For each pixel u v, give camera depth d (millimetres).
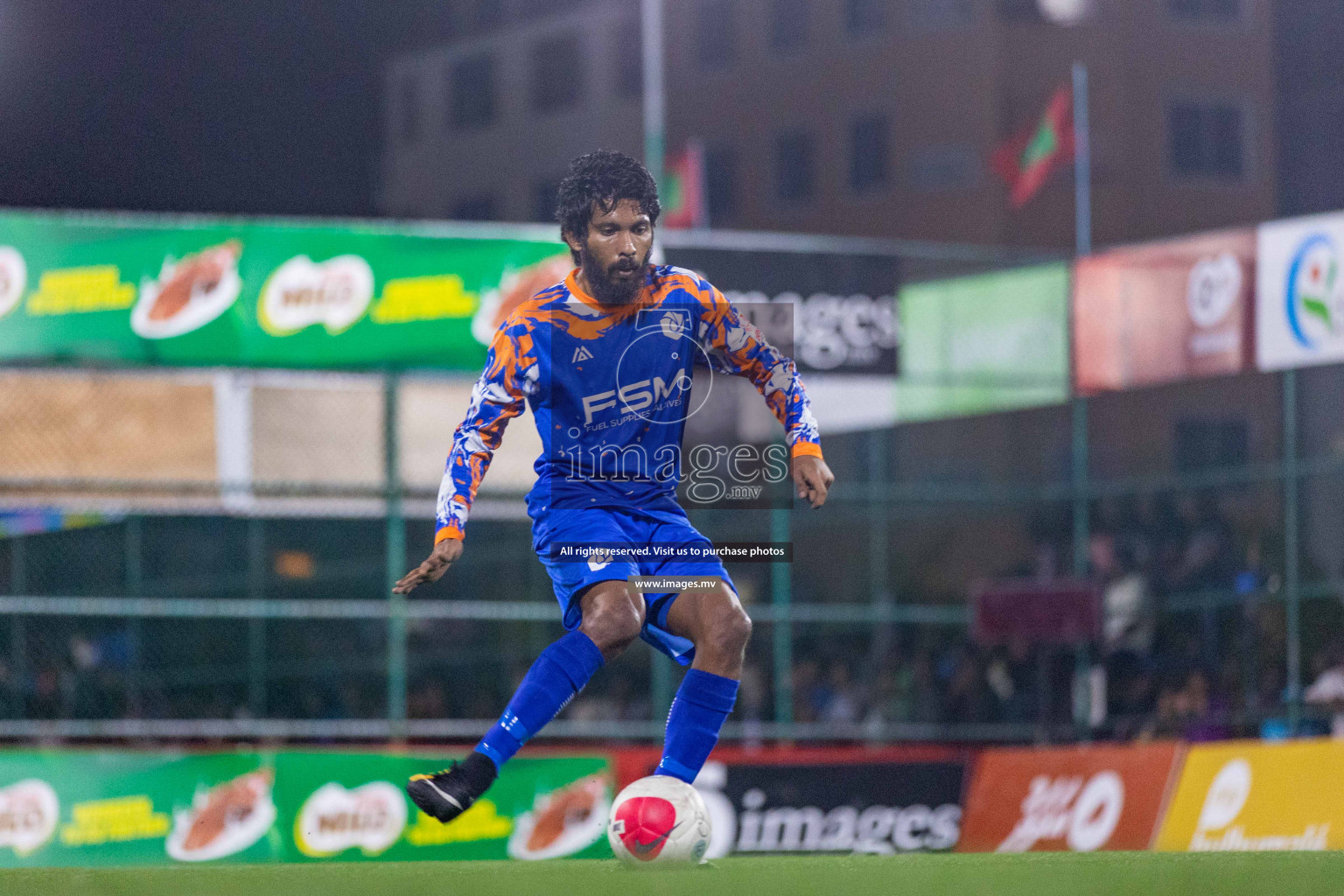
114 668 36719
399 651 28750
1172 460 67938
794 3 99500
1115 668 34906
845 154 97125
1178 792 27641
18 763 25859
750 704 35656
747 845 27719
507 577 42875
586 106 107625
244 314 28328
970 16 93875
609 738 33250
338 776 26953
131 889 8094
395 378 29312
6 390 31641
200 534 40156
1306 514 44562
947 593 47031
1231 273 31625
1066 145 49062
